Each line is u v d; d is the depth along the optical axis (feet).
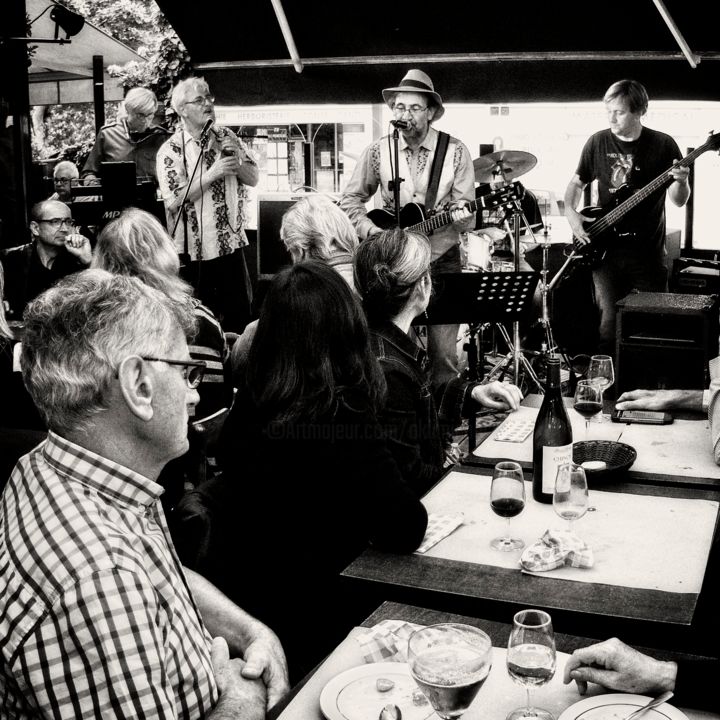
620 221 19.21
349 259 11.59
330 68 21.59
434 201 17.97
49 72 23.44
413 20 20.56
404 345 8.31
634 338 15.56
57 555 3.96
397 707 4.53
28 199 19.95
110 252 10.75
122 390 4.33
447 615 5.65
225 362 11.23
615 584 6.03
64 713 3.85
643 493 7.60
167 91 29.63
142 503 4.42
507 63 20.44
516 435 9.23
